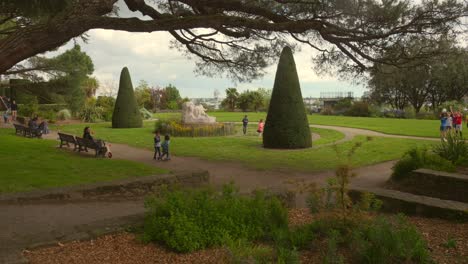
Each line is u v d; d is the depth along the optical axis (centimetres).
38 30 555
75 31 571
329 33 945
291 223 525
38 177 972
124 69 2853
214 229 455
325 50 1166
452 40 980
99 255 432
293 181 558
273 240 451
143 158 1514
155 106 5569
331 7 882
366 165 1311
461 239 434
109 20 600
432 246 413
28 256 429
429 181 780
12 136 1989
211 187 566
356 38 962
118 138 2170
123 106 2838
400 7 916
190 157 1537
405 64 1082
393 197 582
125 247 455
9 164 1134
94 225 515
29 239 479
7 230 567
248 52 1270
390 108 5353
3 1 535
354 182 1020
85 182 948
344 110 5025
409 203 563
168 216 490
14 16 1158
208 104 6600
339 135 2322
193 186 991
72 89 2456
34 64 2259
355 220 431
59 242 465
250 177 1140
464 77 4238
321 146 1817
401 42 1004
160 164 1378
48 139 2025
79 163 1224
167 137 1472
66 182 937
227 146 1844
